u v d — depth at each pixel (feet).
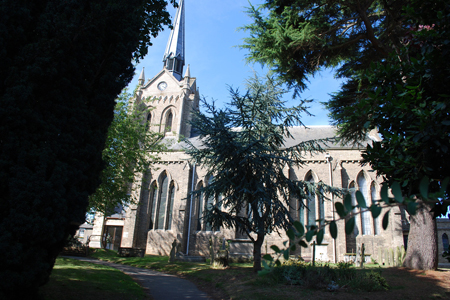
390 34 47.73
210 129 49.37
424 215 50.19
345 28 49.96
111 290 32.99
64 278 35.24
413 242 50.93
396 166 22.63
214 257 62.03
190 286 43.47
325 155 98.58
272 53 49.11
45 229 20.92
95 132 27.04
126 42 29.99
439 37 22.72
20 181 20.79
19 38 23.62
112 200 68.18
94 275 40.24
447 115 20.61
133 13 31.63
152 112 134.41
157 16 43.60
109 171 61.11
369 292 35.06
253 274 45.52
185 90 133.18
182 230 102.58
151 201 111.04
